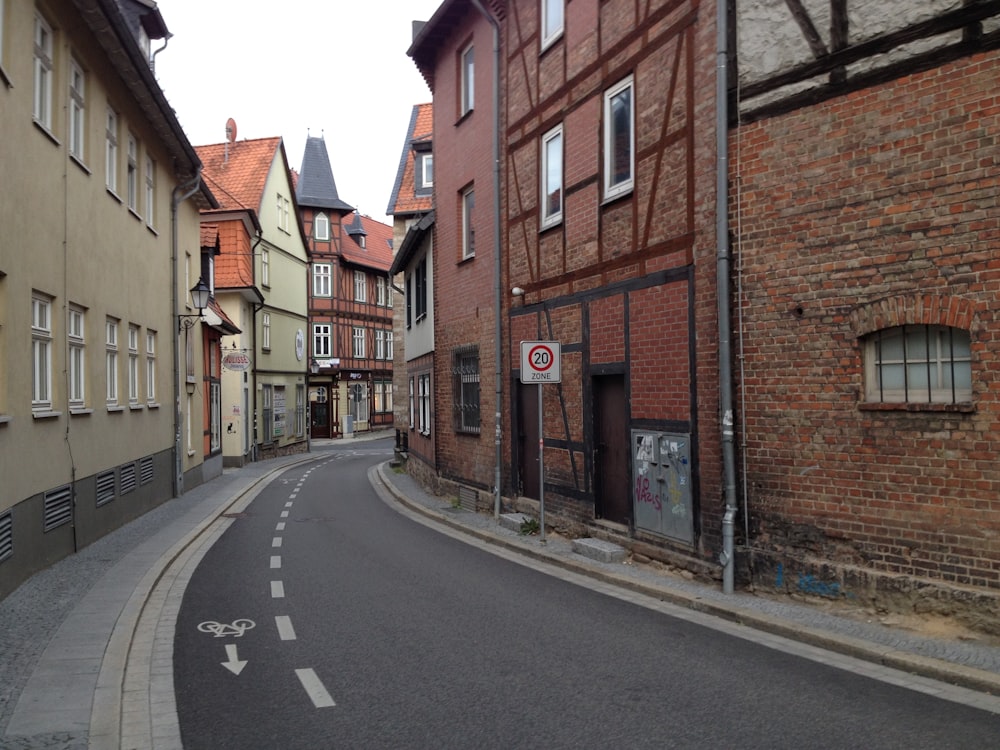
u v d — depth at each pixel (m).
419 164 33.22
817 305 8.06
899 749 4.82
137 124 16.11
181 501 19.20
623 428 11.50
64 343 11.34
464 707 5.64
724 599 8.55
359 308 55.03
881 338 7.69
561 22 13.33
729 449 8.75
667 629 7.75
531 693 5.91
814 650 6.99
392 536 14.20
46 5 10.75
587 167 12.27
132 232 15.65
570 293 12.78
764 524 8.59
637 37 10.93
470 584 9.97
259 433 36.03
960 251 7.02
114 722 5.35
